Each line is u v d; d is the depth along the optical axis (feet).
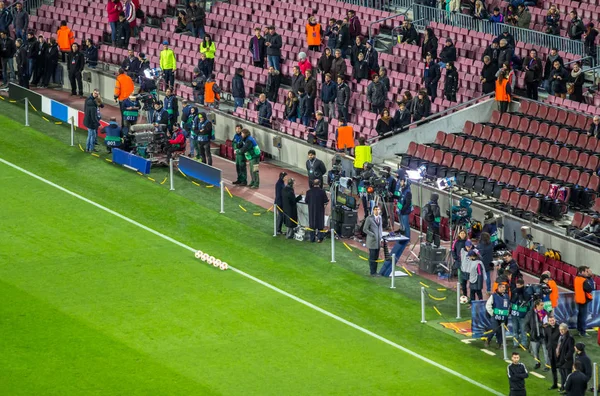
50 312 209.05
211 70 312.50
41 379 187.11
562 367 188.44
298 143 281.13
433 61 281.95
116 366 191.62
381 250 239.71
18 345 197.36
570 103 270.87
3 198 257.75
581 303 208.64
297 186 271.08
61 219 248.93
